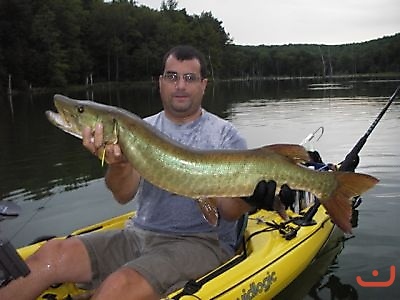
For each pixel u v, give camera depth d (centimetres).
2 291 119
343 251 185
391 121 511
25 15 1592
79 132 112
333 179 115
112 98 1156
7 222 225
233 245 145
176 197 132
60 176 317
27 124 611
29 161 370
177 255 126
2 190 285
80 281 129
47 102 1062
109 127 110
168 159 112
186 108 136
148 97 1180
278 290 147
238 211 127
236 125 544
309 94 1120
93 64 2064
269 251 150
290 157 115
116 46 2123
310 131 477
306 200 187
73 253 127
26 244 199
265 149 115
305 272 171
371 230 201
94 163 356
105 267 131
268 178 113
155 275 119
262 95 1159
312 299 155
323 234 175
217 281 127
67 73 1878
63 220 229
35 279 122
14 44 1566
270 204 116
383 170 287
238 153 113
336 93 1116
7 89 1491
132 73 2214
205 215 116
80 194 271
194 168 112
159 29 2309
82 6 2189
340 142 391
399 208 224
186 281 125
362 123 509
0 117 707
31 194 274
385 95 948
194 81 135
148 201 135
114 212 239
